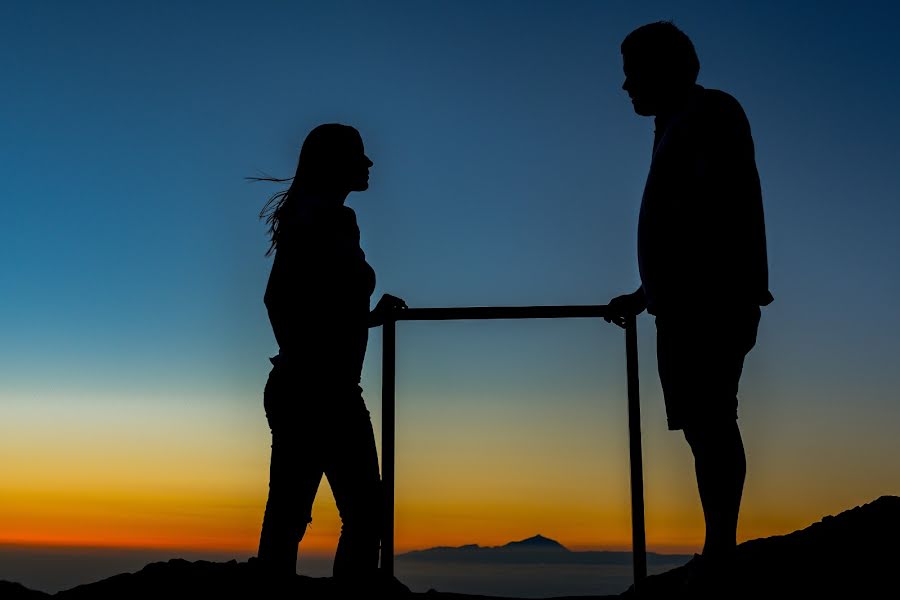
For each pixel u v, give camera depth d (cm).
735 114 302
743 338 294
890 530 336
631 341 338
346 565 286
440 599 371
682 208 297
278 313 282
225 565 358
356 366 287
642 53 317
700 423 293
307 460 278
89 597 324
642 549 327
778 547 340
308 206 287
